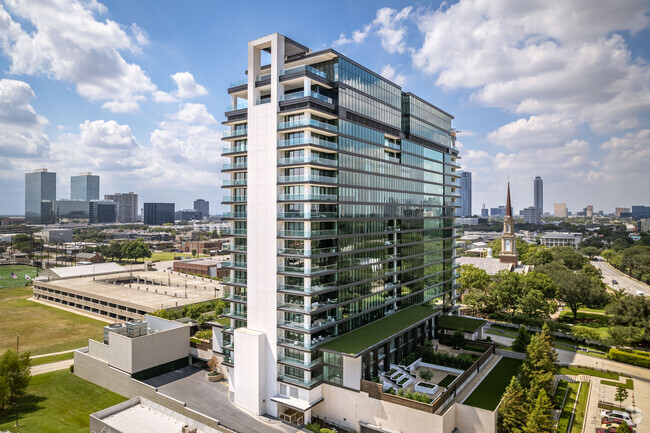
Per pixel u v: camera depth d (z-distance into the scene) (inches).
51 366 3176.7
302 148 2461.9
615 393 2583.7
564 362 3117.6
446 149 4279.0
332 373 2379.4
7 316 4658.0
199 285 5708.7
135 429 2175.2
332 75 2684.5
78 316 4665.4
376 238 3051.2
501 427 2158.0
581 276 4544.8
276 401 2356.1
